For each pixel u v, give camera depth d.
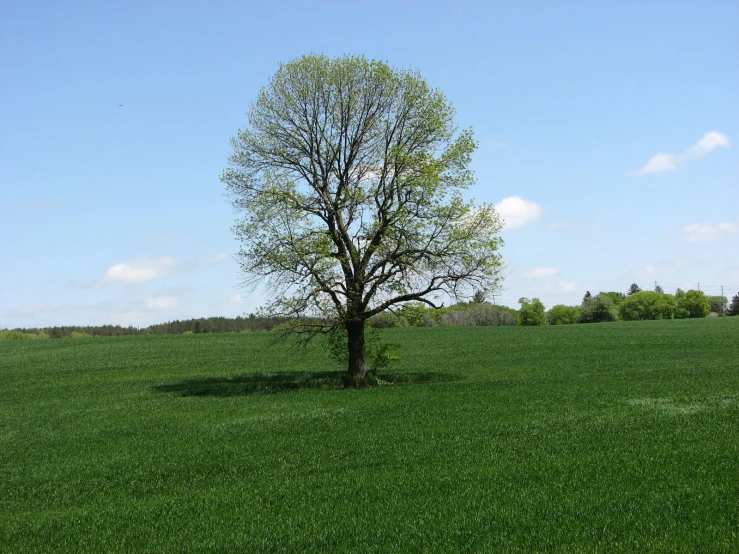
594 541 11.91
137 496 17.97
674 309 139.12
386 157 36.00
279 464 20.12
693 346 58.44
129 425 29.97
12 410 36.97
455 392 33.38
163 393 40.69
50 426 31.12
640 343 63.00
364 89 37.31
